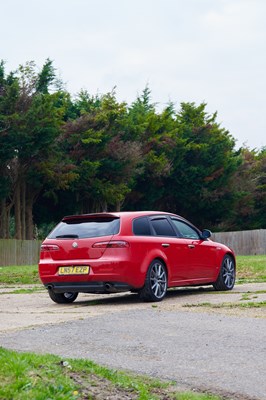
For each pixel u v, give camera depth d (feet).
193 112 221.87
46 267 51.80
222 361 29.73
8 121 142.72
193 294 56.70
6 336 35.17
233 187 220.84
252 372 27.84
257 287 62.34
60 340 34.09
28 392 21.21
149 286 51.13
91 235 50.88
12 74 151.33
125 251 50.03
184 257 55.06
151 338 34.81
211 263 58.13
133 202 202.80
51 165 153.48
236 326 38.17
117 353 31.24
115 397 23.02
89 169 165.27
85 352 31.40
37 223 189.06
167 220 55.26
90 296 59.00
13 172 152.97
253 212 238.68
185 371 28.02
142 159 183.52
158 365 28.99
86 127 169.89
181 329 37.35
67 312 46.24
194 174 208.13
